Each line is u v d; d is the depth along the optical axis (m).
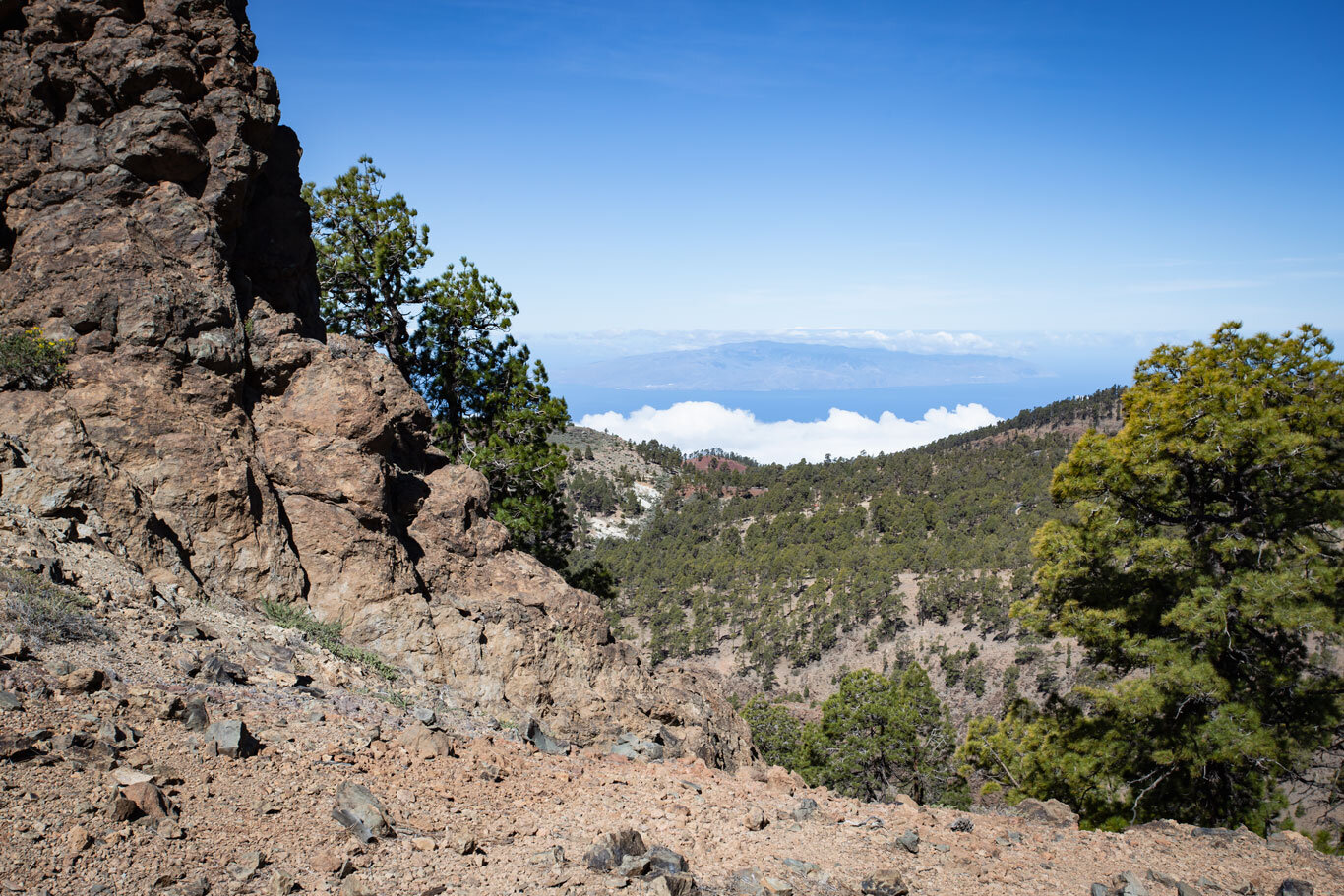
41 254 11.77
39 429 10.30
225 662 9.23
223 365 12.52
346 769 7.91
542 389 28.20
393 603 12.62
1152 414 20.25
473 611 13.62
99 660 7.99
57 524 9.66
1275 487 19.47
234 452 12.01
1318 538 19.06
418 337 27.25
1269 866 8.84
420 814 7.49
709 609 172.50
